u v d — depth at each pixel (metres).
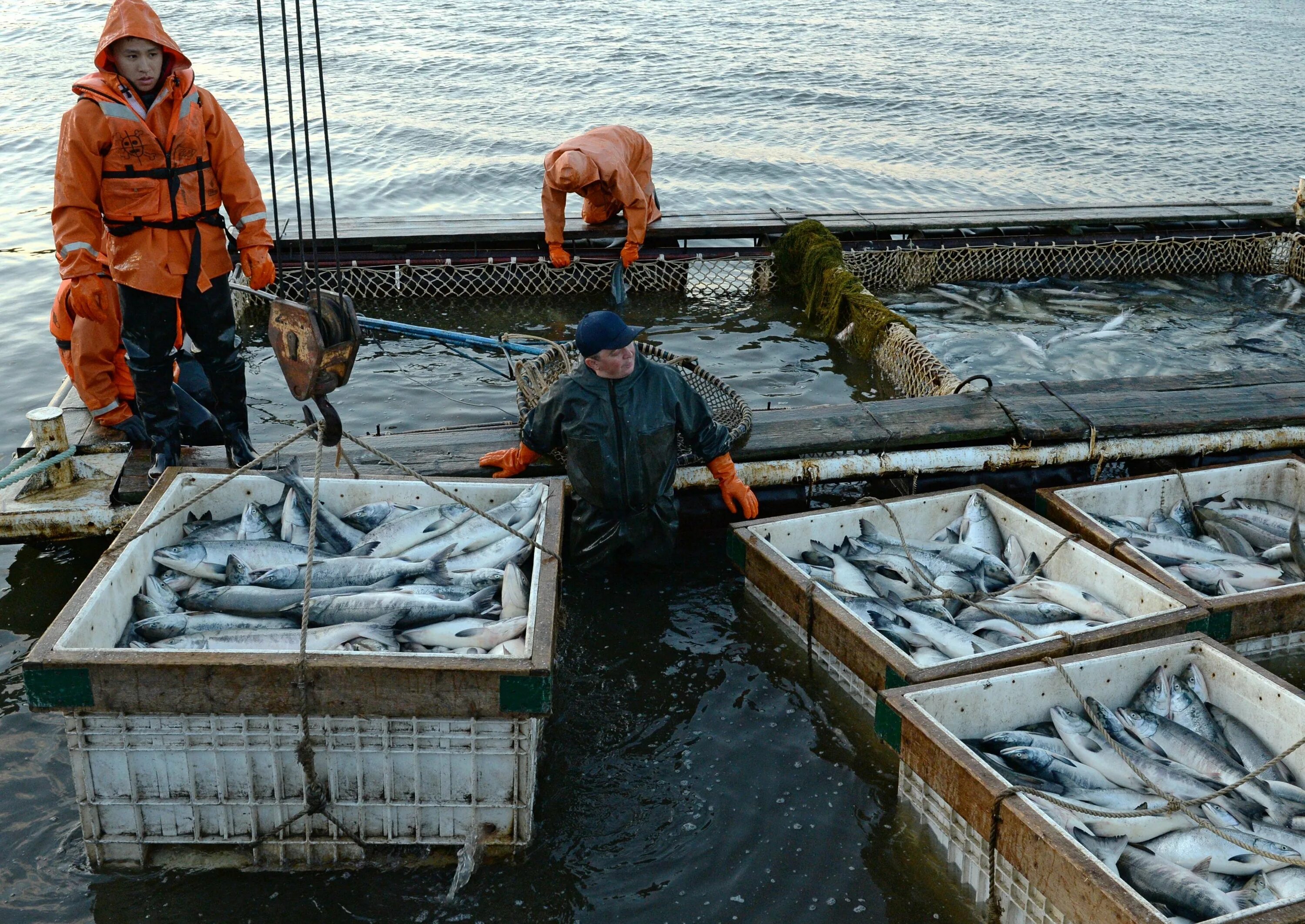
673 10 35.91
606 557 5.86
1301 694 4.25
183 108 4.86
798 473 6.56
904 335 9.23
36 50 25.39
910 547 5.75
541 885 3.92
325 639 4.04
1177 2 41.38
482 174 16.69
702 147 19.16
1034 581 5.47
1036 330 11.15
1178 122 22.30
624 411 5.35
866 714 4.92
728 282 12.02
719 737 4.81
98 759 3.74
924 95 24.16
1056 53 30.27
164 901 3.79
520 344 8.29
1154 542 5.78
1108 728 4.38
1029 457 6.86
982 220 12.77
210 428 6.49
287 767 3.81
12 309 10.39
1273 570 5.62
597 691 5.10
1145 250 12.86
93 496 5.97
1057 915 3.50
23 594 5.71
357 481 5.21
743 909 3.87
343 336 3.99
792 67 27.14
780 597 5.48
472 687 3.65
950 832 4.03
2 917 3.72
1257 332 11.07
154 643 4.16
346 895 3.84
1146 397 7.29
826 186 17.12
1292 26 36.19
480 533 4.98
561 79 24.92
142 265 5.01
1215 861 3.79
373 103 21.58
